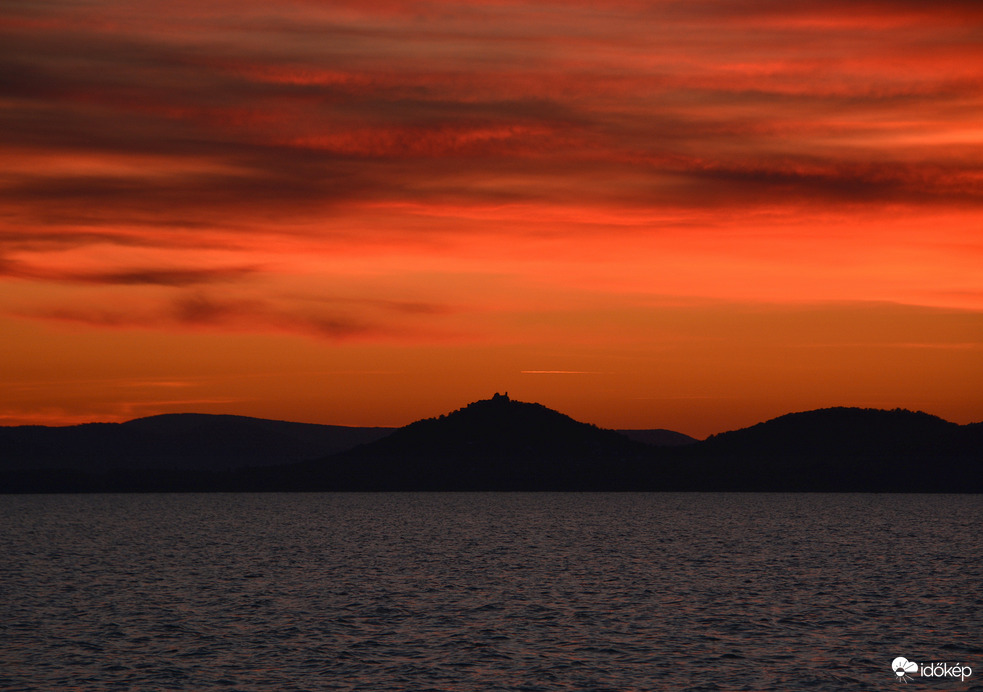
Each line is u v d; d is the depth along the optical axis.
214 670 76.06
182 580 130.62
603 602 108.19
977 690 71.31
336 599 111.12
